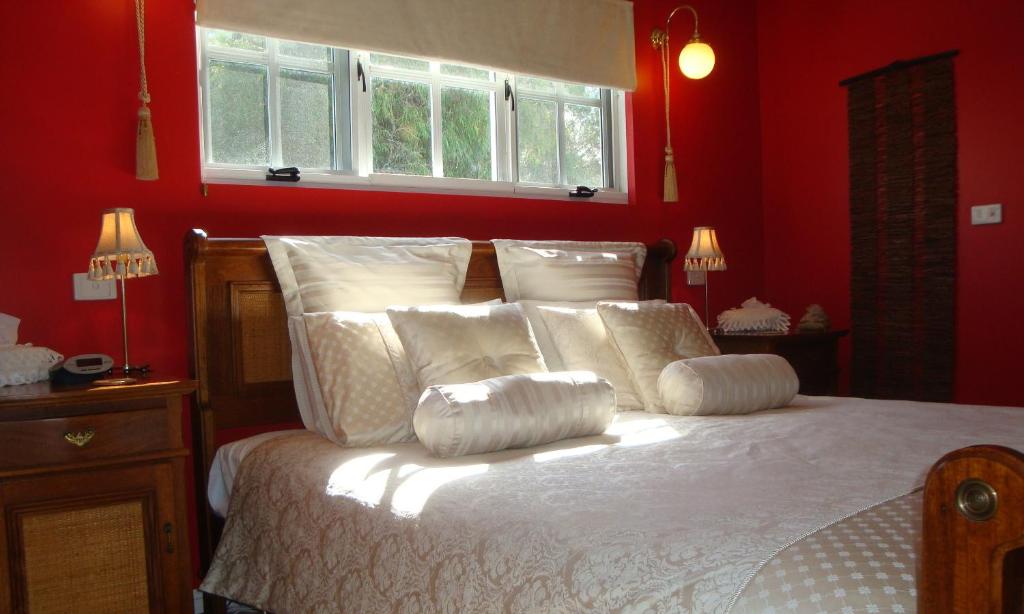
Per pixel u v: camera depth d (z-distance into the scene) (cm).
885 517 131
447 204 338
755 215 470
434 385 220
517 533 149
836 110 443
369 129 321
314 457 221
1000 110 381
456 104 351
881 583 107
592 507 152
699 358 265
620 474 175
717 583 116
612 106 412
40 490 200
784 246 469
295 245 267
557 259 323
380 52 313
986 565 83
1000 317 384
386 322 250
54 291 253
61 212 255
